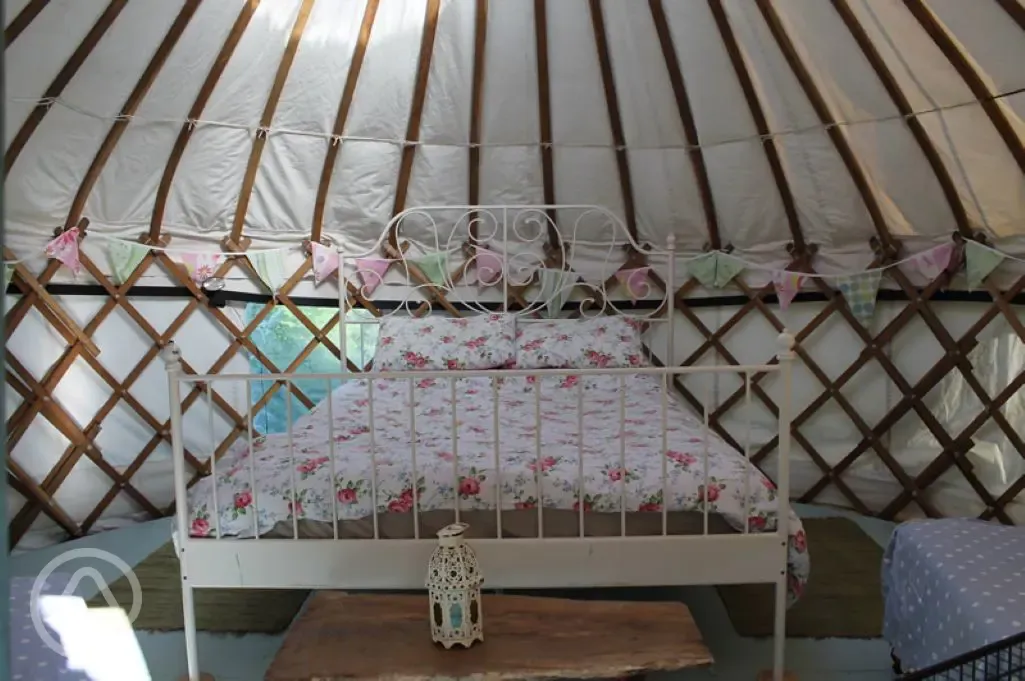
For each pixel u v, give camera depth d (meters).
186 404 3.72
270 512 2.23
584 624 2.05
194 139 3.37
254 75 3.20
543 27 3.15
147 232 3.60
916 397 3.57
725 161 3.64
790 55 3.04
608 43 3.24
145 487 3.72
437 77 3.38
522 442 2.52
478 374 2.18
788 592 2.30
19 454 3.35
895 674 2.30
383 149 3.69
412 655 1.90
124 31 2.80
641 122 3.57
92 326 3.48
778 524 2.19
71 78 2.88
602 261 4.14
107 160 3.29
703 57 3.21
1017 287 3.28
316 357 4.06
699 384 4.14
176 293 3.71
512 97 3.47
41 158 3.12
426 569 2.19
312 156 3.64
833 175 3.51
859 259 3.74
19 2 2.52
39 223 3.31
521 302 4.15
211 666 2.42
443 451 2.40
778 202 3.74
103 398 3.57
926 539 2.15
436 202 4.00
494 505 2.22
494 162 3.80
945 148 3.16
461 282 4.16
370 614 2.12
